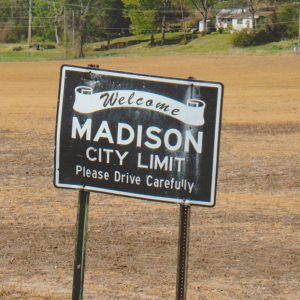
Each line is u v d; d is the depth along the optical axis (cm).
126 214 1736
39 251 1402
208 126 796
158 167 806
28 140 3080
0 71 8662
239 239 1522
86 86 813
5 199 1900
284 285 1224
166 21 17762
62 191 2016
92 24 16700
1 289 1173
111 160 814
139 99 805
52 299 1130
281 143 3023
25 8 18925
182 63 9525
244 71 7800
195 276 1266
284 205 1869
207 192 801
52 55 14562
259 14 17325
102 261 1342
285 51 11850
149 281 1227
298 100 4841
